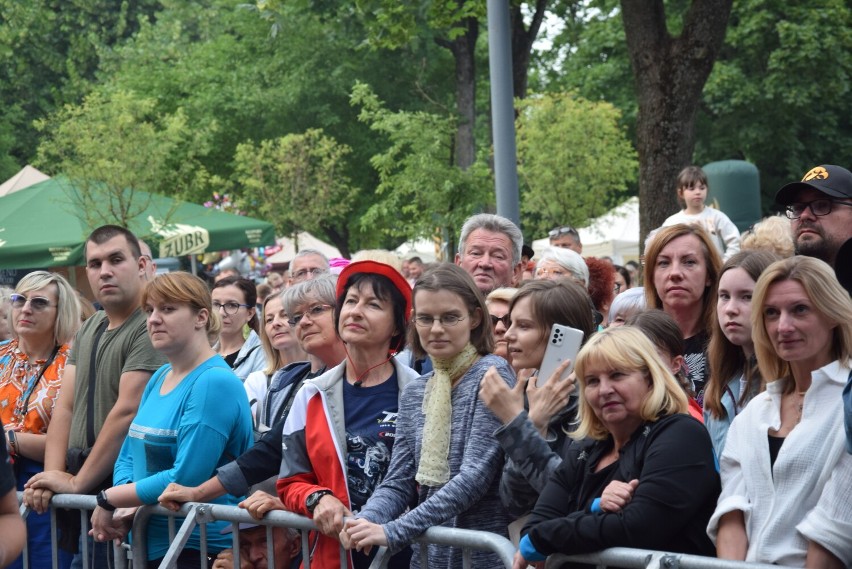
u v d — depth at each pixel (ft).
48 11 124.16
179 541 14.61
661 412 11.21
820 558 10.12
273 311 18.88
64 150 66.64
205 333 16.14
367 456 13.87
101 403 17.54
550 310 13.42
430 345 13.17
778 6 90.99
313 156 86.79
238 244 54.08
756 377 12.77
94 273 17.61
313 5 71.05
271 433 14.92
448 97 99.40
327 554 13.61
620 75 98.58
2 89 120.47
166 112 99.35
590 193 72.54
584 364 11.46
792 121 91.81
